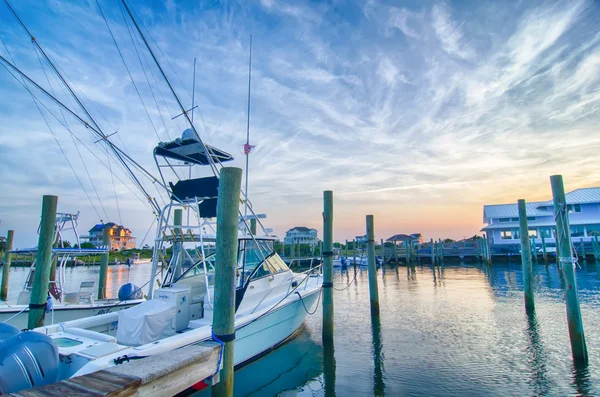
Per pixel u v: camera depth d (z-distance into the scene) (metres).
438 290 16.91
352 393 5.96
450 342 8.38
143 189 6.64
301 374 6.81
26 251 9.75
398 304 13.51
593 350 7.45
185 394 4.88
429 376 6.48
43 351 3.61
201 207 7.12
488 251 29.91
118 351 4.47
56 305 8.34
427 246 40.16
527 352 7.48
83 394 2.64
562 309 11.48
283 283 7.96
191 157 7.68
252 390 6.22
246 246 7.22
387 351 7.93
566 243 7.16
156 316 5.34
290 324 8.23
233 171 4.42
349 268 33.41
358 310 12.52
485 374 6.45
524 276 11.63
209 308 6.27
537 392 5.69
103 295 13.61
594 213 34.09
